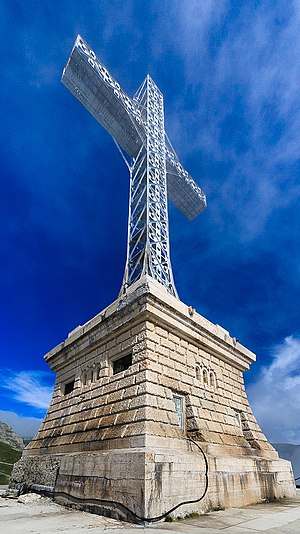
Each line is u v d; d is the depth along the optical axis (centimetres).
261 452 2266
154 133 4228
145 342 1834
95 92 3769
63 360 2655
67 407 2341
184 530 1081
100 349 2239
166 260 3148
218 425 2006
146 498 1226
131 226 3397
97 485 1495
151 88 4728
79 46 3481
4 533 1045
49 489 1905
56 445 2170
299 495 2266
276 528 1125
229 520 1280
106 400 1900
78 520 1288
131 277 2939
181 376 1947
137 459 1323
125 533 1027
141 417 1569
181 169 4681
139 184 3684
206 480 1522
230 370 2547
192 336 2142
